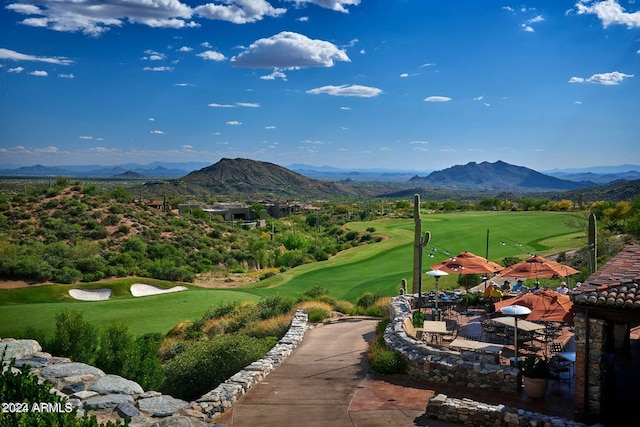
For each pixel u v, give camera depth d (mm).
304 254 78938
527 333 16250
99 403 8422
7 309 36000
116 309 38062
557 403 11711
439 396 11266
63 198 85062
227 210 145250
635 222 46750
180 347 24625
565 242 57344
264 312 28359
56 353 16672
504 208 123188
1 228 70250
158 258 72750
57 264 60406
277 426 10688
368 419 11000
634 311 10094
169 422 8008
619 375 13188
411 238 72250
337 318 26469
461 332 17891
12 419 5684
